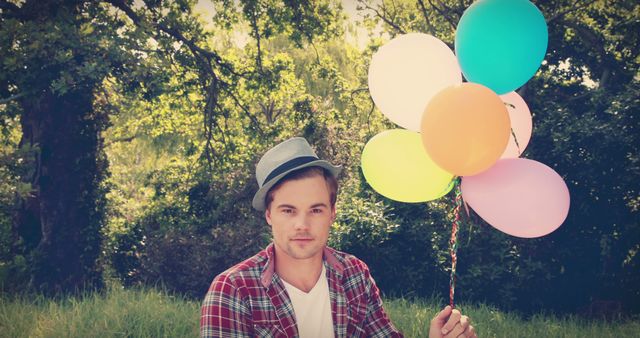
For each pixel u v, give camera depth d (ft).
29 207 35.24
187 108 45.55
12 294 32.19
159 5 39.78
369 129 46.42
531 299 31.89
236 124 48.80
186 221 37.14
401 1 48.57
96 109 36.78
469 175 11.00
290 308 7.65
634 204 31.96
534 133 32.63
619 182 31.50
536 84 36.35
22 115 35.63
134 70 34.53
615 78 36.86
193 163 43.45
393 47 11.77
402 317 24.34
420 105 11.55
